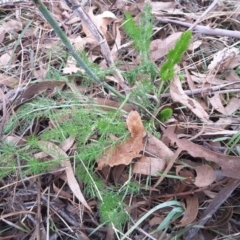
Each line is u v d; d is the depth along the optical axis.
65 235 0.38
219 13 0.55
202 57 0.51
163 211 0.38
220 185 0.38
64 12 0.56
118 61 0.47
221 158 0.37
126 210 0.37
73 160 0.40
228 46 0.51
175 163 0.39
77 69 0.46
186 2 0.59
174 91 0.44
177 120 0.43
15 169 0.39
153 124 0.41
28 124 0.44
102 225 0.37
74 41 0.51
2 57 0.52
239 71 0.48
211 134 0.41
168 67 0.39
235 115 0.44
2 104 0.45
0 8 0.58
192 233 0.36
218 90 0.46
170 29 0.54
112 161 0.38
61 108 0.44
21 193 0.40
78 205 0.39
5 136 0.43
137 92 0.42
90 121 0.40
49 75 0.47
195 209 0.37
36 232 0.37
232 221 0.37
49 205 0.39
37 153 0.41
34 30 0.55
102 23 0.53
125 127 0.40
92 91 0.46
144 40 0.42
